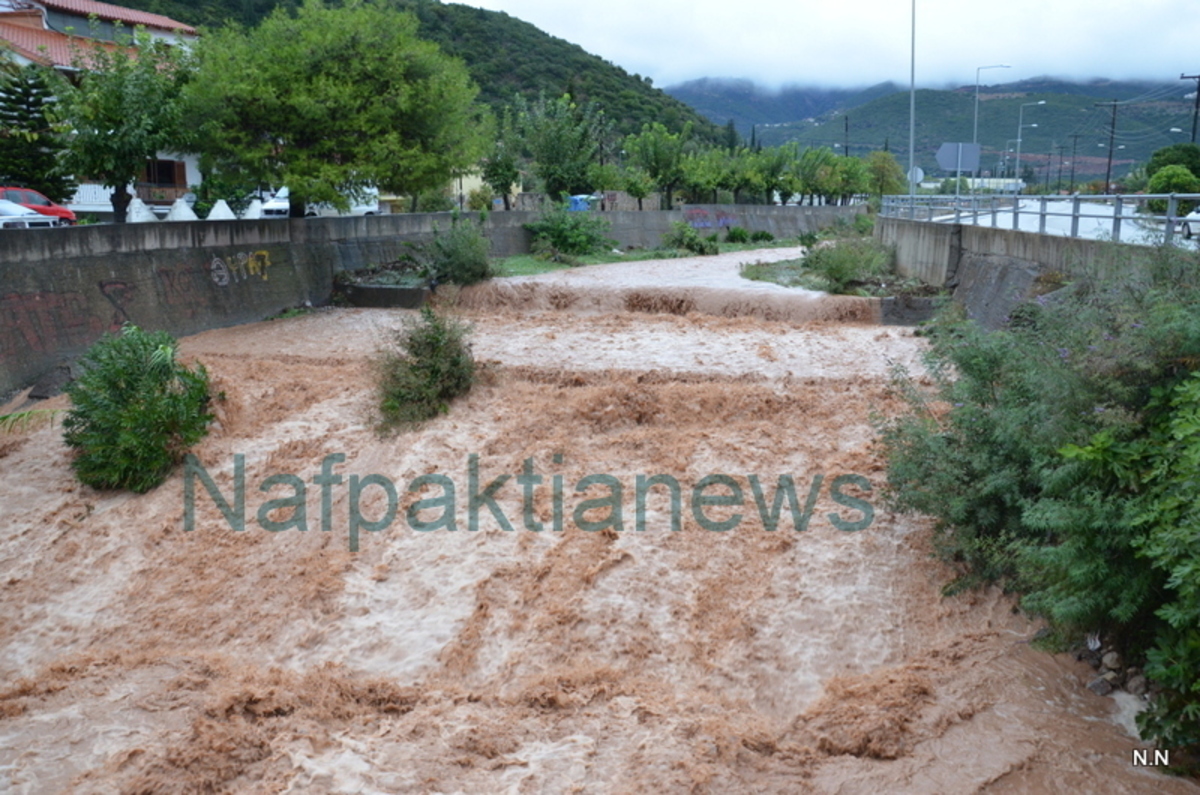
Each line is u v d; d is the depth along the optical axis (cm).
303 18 2197
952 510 873
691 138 7319
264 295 2136
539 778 653
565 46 9931
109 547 1097
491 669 845
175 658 880
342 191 2295
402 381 1371
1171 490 629
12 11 3722
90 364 1545
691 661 841
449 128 2345
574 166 3991
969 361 918
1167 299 762
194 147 2127
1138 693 714
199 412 1320
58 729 739
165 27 4244
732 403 1355
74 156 1920
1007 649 808
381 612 938
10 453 1316
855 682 786
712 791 634
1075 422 750
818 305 1998
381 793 640
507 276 2455
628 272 2705
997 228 1773
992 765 655
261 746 703
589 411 1330
